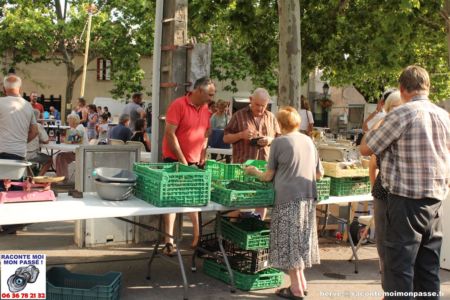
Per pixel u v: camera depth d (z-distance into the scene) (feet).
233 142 18.94
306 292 14.80
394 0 30.42
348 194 16.85
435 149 11.57
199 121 17.01
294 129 14.49
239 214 17.25
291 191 13.91
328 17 36.24
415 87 12.01
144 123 31.22
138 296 14.37
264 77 64.95
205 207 13.71
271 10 34.71
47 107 90.94
